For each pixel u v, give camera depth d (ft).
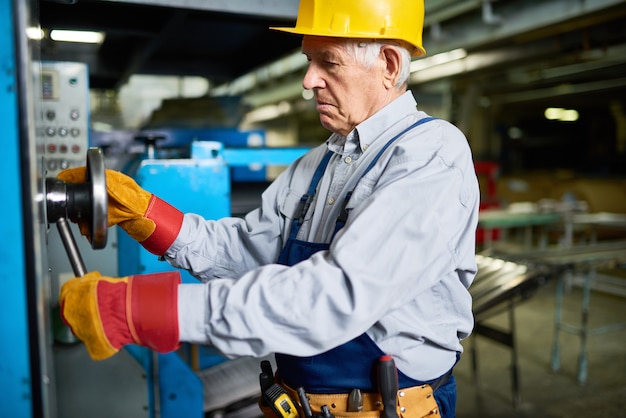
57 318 5.75
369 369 3.36
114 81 11.91
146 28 7.41
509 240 25.82
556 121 46.85
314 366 3.44
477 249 22.62
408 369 3.45
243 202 7.95
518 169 44.88
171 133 9.82
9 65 2.27
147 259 5.66
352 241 2.82
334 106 3.66
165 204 3.82
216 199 6.11
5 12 2.25
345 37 3.42
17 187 2.33
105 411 5.98
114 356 5.92
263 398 3.87
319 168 4.09
